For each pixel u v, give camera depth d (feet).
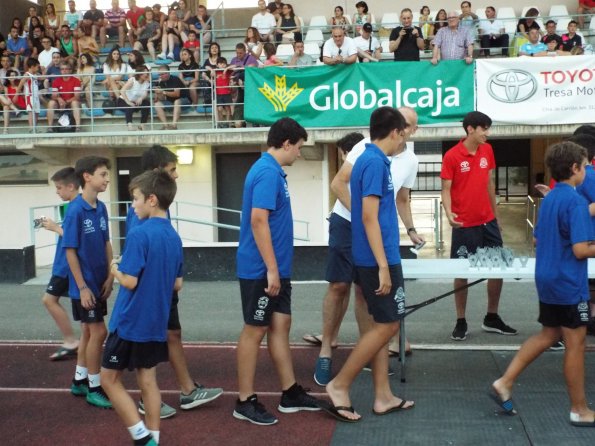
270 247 16.65
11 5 66.64
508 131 41.24
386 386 17.85
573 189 16.43
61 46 58.23
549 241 16.42
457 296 24.30
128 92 48.83
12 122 52.47
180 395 19.22
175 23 57.26
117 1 62.44
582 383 16.60
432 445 15.89
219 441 16.39
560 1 57.62
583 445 15.67
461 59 41.93
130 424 15.19
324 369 20.31
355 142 21.83
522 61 40.60
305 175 48.19
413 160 21.40
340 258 20.17
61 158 49.52
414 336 25.16
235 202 50.85
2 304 33.04
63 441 16.67
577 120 40.42
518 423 16.99
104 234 19.06
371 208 16.16
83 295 18.61
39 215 50.75
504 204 64.13
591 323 24.48
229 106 47.34
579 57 40.16
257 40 52.13
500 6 58.08
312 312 29.71
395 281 16.69
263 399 19.13
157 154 18.02
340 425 17.15
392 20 57.41
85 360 19.63
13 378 21.67
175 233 15.75
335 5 58.85
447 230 55.57
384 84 42.01
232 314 29.84
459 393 19.19
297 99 42.93
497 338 24.61
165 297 15.35
